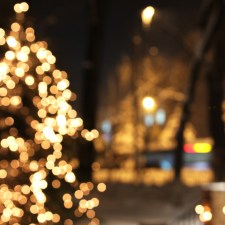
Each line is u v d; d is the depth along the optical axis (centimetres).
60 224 1320
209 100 1705
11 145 1022
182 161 2211
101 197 2048
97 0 1770
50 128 1110
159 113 3881
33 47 1141
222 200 913
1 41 998
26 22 1302
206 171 3212
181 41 1911
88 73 1791
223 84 1692
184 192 2106
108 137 3306
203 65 1859
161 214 1744
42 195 981
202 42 1786
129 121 3509
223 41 1723
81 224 1416
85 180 1758
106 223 1543
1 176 1011
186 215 1336
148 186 2366
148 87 3116
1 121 1171
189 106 2047
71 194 1521
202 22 1859
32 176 1011
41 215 990
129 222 1575
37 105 1207
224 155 1673
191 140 3622
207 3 1780
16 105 1072
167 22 1866
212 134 1677
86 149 1752
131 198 2080
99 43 1791
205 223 909
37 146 1266
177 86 3628
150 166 3616
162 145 3788
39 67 1157
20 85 1177
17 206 1053
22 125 1262
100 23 1778
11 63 1054
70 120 1223
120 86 3912
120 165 3066
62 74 1271
